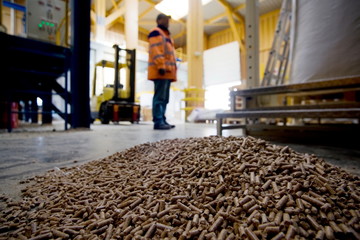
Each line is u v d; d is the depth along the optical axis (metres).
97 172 1.32
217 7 15.83
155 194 0.94
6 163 1.63
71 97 4.69
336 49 2.76
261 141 1.32
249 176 0.96
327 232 0.63
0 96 4.87
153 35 4.28
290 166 1.00
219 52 15.72
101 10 12.19
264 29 16.55
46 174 1.34
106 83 9.23
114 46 7.85
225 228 0.69
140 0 14.42
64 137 3.32
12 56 4.27
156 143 1.81
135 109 7.89
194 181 1.00
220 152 1.25
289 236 0.60
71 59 4.60
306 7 3.05
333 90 3.27
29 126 6.20
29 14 4.20
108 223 0.75
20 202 0.95
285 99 5.30
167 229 0.69
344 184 0.89
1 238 0.70
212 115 8.90
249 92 3.32
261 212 0.73
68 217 0.82
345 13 2.65
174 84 15.59
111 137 3.30
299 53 3.20
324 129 3.07
